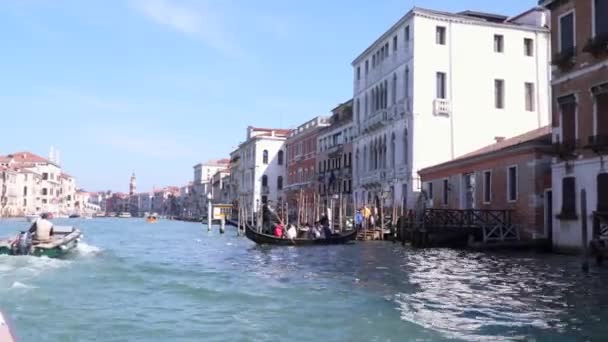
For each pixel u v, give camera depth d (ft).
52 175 414.21
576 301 37.27
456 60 115.03
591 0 66.18
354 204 133.59
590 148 65.36
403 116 117.29
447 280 48.16
